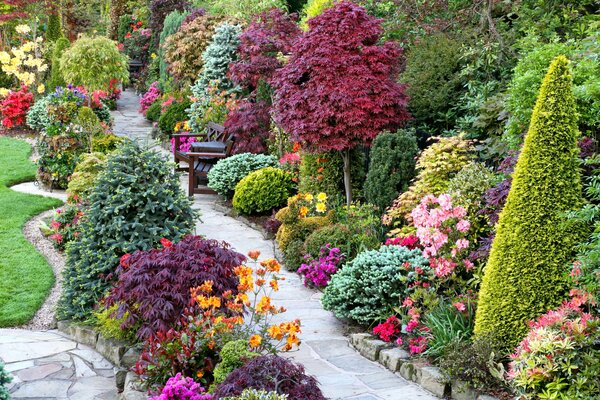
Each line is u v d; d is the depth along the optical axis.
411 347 5.96
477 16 11.16
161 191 7.41
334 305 7.07
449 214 6.44
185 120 17.11
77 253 7.43
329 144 9.46
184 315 5.68
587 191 5.37
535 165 5.29
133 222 7.27
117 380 5.80
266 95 12.77
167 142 17.11
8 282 8.47
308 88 9.59
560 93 5.26
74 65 16.48
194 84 18.72
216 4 20.94
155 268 6.08
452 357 5.36
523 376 4.59
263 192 10.85
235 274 6.13
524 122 7.15
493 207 6.72
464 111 10.20
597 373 4.42
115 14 30.48
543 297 5.27
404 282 6.61
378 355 6.18
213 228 10.70
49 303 8.01
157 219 7.36
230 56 16.55
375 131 9.40
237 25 17.03
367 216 8.86
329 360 6.19
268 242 10.05
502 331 5.37
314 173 10.30
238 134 12.88
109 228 7.16
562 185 5.24
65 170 12.66
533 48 8.55
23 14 20.52
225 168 11.89
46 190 12.90
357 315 6.80
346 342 6.64
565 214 5.02
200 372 5.14
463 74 9.97
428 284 6.54
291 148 12.09
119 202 7.25
